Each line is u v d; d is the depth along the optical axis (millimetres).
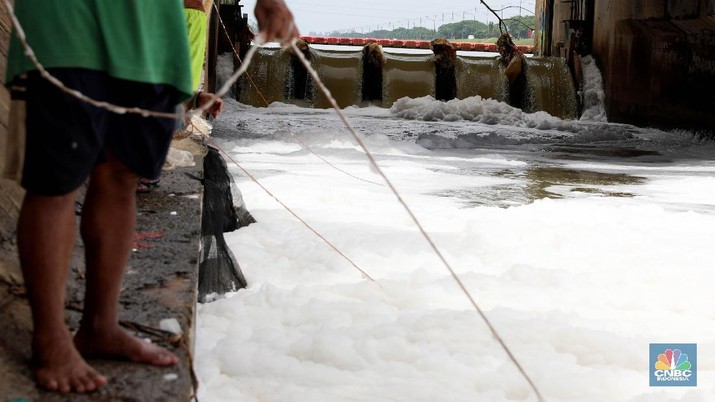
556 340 4832
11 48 3039
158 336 3582
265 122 20844
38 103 2918
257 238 7254
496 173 14070
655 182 13461
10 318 3422
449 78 26703
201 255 5840
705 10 21203
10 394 2869
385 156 15578
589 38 27250
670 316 5539
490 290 5938
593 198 11242
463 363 4488
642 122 24047
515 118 23766
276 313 5309
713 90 20391
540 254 7109
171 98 3236
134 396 3016
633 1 24891
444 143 19016
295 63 26062
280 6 2859
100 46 2994
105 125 3061
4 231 4188
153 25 3107
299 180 10977
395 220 8633
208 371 4312
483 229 7773
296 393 4020
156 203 6105
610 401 4125
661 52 23016
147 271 4469
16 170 2973
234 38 25891
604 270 6621
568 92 26641
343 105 26016
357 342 4645
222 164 7512
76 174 2945
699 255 7215
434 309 5473
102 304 3293
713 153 18766
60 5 2945
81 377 3018
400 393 4047
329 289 5848
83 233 3242
